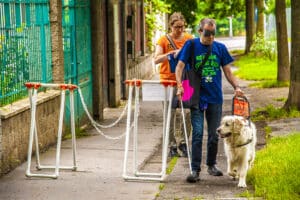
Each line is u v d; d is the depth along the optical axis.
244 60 37.59
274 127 15.05
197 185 9.98
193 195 9.37
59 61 14.05
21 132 11.54
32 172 10.91
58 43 14.00
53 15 13.97
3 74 11.23
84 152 12.73
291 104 16.91
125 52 22.83
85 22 16.95
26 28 12.48
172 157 12.20
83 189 9.82
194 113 10.15
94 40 17.55
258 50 37.75
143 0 29.33
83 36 16.70
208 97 10.12
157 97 10.47
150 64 32.25
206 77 10.07
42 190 9.76
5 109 11.01
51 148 13.09
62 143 13.70
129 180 10.34
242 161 9.77
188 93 10.07
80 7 16.47
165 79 11.77
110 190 9.76
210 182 10.15
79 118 15.91
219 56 10.12
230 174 10.02
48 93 13.27
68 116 14.73
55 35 13.98
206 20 10.05
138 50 28.44
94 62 17.53
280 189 9.12
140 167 11.41
